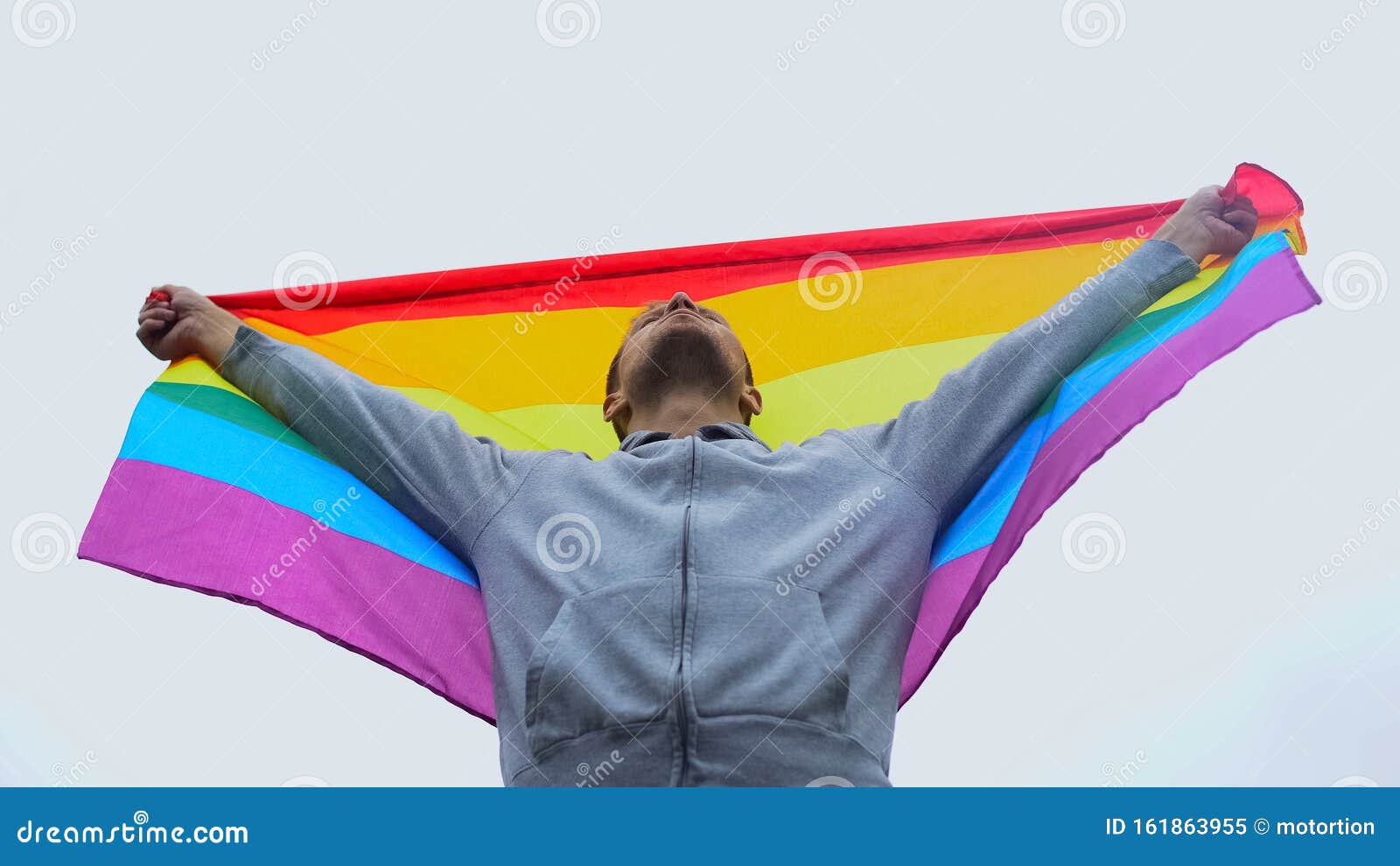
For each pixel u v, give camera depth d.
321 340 7.27
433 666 6.02
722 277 7.60
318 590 6.09
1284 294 6.05
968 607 5.71
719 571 5.27
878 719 5.20
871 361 7.28
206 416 6.51
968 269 7.36
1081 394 6.04
